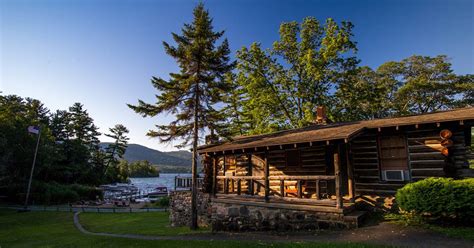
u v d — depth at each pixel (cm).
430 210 805
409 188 866
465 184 775
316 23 2662
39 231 1719
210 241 949
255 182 1557
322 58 2470
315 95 2584
